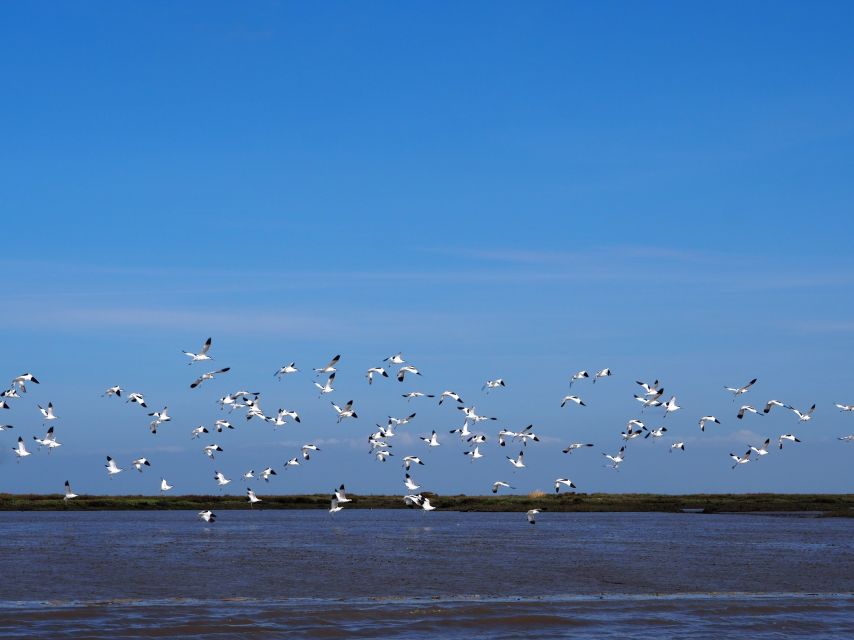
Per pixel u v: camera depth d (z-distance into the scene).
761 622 36.19
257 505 127.81
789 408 57.22
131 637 32.09
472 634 33.69
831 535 76.94
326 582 45.66
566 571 50.69
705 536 75.31
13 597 40.25
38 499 122.31
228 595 41.44
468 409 64.12
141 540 67.94
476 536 74.56
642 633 34.12
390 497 134.25
